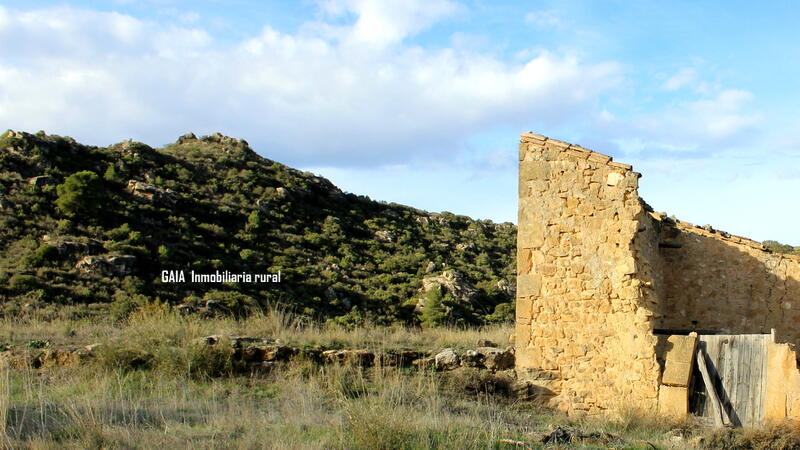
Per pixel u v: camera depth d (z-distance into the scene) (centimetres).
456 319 3012
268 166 5262
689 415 1146
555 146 1326
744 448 991
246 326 1456
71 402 894
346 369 1234
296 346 1285
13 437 763
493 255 4653
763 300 1419
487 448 837
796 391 1088
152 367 1173
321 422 920
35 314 2158
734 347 1167
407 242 4509
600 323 1253
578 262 1282
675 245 1480
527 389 1274
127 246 3139
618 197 1265
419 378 1212
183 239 3500
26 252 2912
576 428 1020
